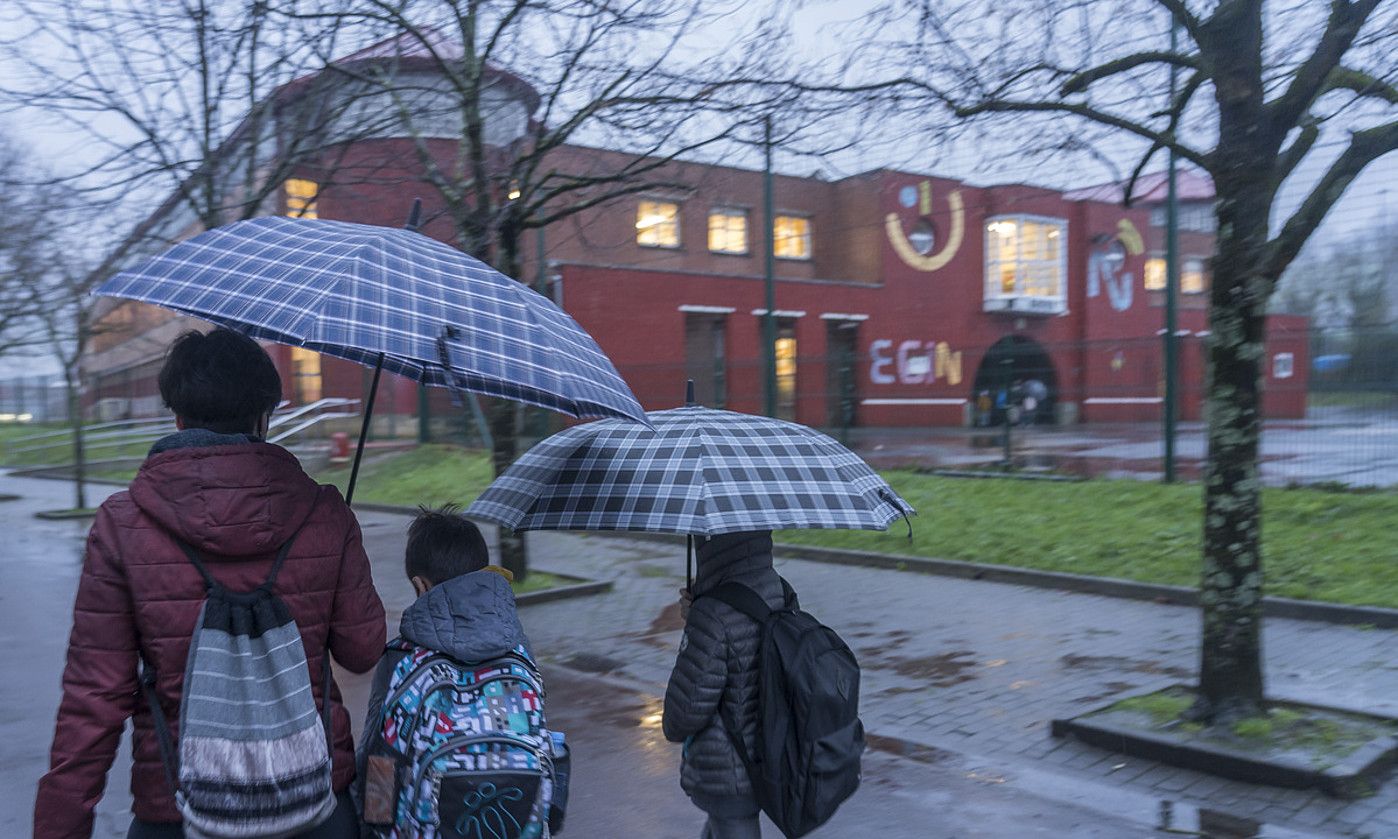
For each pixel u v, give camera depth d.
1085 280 35.78
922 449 20.64
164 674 2.02
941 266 33.25
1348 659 6.99
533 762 2.22
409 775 2.23
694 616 2.97
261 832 1.95
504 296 2.42
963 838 4.36
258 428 2.28
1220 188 5.41
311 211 13.04
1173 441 13.62
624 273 25.89
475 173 9.24
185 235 14.05
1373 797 4.70
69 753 1.95
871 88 6.65
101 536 2.03
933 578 10.53
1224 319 5.39
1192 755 5.09
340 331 2.03
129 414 39.75
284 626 2.06
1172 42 6.29
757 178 31.11
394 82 10.95
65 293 14.36
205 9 9.52
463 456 20.86
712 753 2.95
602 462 2.92
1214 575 5.44
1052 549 10.80
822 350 30.39
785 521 2.69
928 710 6.28
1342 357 12.49
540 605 9.75
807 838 4.39
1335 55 5.00
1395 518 10.00
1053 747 5.53
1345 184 5.19
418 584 2.57
